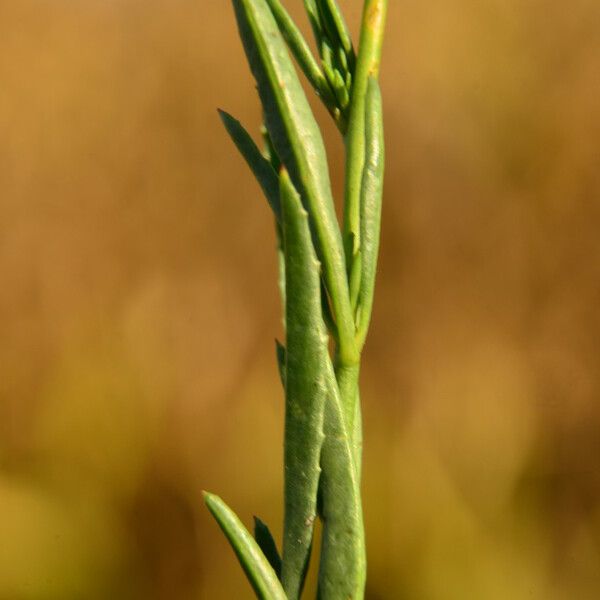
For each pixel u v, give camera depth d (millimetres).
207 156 775
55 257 755
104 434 710
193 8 809
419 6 774
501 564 660
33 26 795
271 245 754
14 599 666
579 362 709
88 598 678
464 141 750
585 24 753
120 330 741
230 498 702
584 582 661
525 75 753
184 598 685
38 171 768
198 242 759
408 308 729
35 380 716
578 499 678
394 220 746
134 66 792
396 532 671
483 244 737
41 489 688
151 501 699
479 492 674
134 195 769
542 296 726
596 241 724
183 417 714
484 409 697
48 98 781
